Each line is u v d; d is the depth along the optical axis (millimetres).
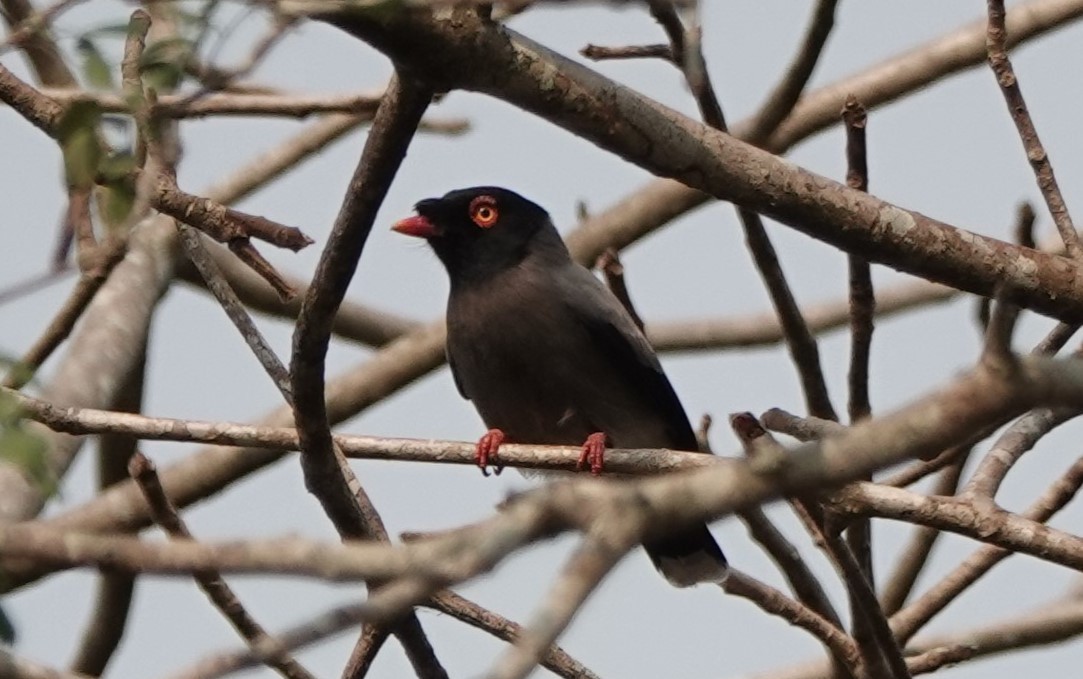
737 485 5828
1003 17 11055
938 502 9938
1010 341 5664
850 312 11016
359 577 5715
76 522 14422
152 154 9789
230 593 10117
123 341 14461
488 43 9039
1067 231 11031
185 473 15672
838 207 10445
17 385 8023
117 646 15117
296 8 7340
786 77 14367
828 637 11016
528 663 5434
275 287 9828
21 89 9750
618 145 9906
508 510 5871
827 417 11914
